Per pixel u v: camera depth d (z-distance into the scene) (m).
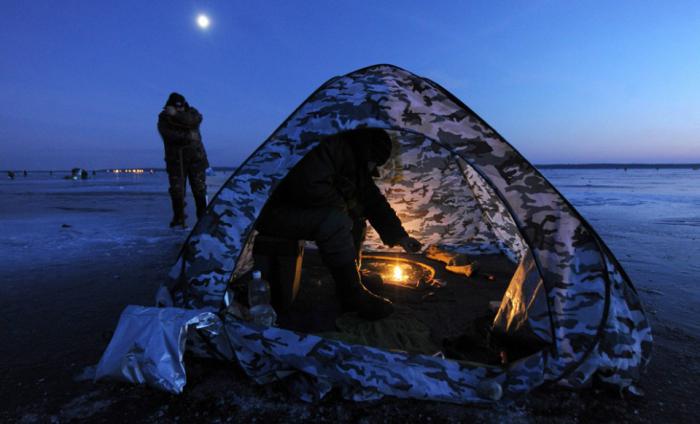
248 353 1.71
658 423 1.43
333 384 1.59
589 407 1.52
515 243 3.67
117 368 1.60
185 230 5.81
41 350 2.02
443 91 1.84
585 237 1.66
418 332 2.14
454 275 3.31
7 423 1.44
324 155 2.16
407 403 1.56
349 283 2.27
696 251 4.38
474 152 1.75
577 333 1.61
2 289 3.03
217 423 1.44
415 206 4.02
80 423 1.44
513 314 1.89
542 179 1.71
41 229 5.87
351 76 2.04
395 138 3.63
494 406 1.53
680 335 2.20
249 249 2.99
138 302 2.74
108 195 13.52
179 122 5.50
